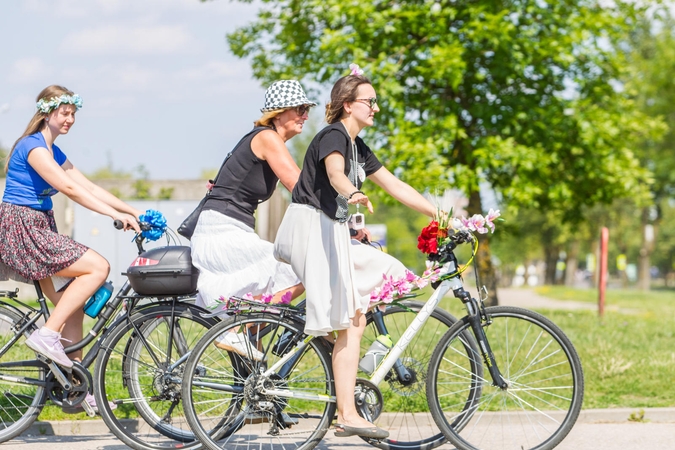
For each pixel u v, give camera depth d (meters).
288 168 8.59
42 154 8.98
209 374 8.70
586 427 10.91
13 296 9.42
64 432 10.34
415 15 26.78
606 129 29.06
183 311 9.09
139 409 9.23
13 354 9.32
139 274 8.89
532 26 28.64
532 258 172.00
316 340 8.66
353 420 8.43
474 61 28.58
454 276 8.86
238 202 8.91
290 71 29.52
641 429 10.78
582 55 29.84
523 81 29.36
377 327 8.98
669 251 150.38
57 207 27.22
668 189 81.31
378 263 8.51
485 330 9.19
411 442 8.95
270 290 8.84
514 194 27.64
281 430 8.76
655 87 73.25
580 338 18.08
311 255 8.21
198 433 8.55
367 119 8.30
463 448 8.78
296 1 28.48
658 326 21.97
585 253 156.00
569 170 30.52
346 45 26.67
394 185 8.87
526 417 9.31
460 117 29.22
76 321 9.59
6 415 9.38
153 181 30.95
